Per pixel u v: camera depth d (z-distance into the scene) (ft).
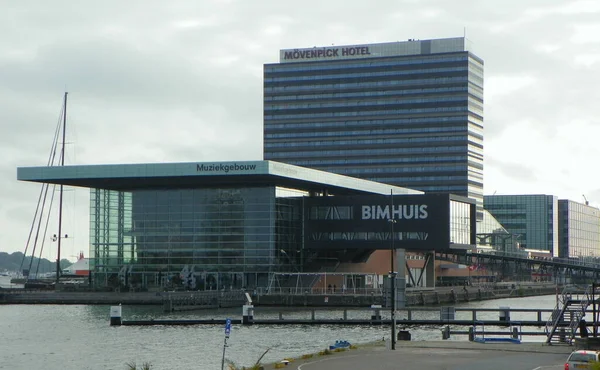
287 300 570.46
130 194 641.81
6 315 484.74
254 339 354.95
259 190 622.95
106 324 425.28
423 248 650.43
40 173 615.16
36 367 286.25
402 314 501.15
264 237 618.44
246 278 619.26
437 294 637.71
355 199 654.12
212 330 393.91
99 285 637.71
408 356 241.14
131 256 637.30
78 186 655.35
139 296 578.66
